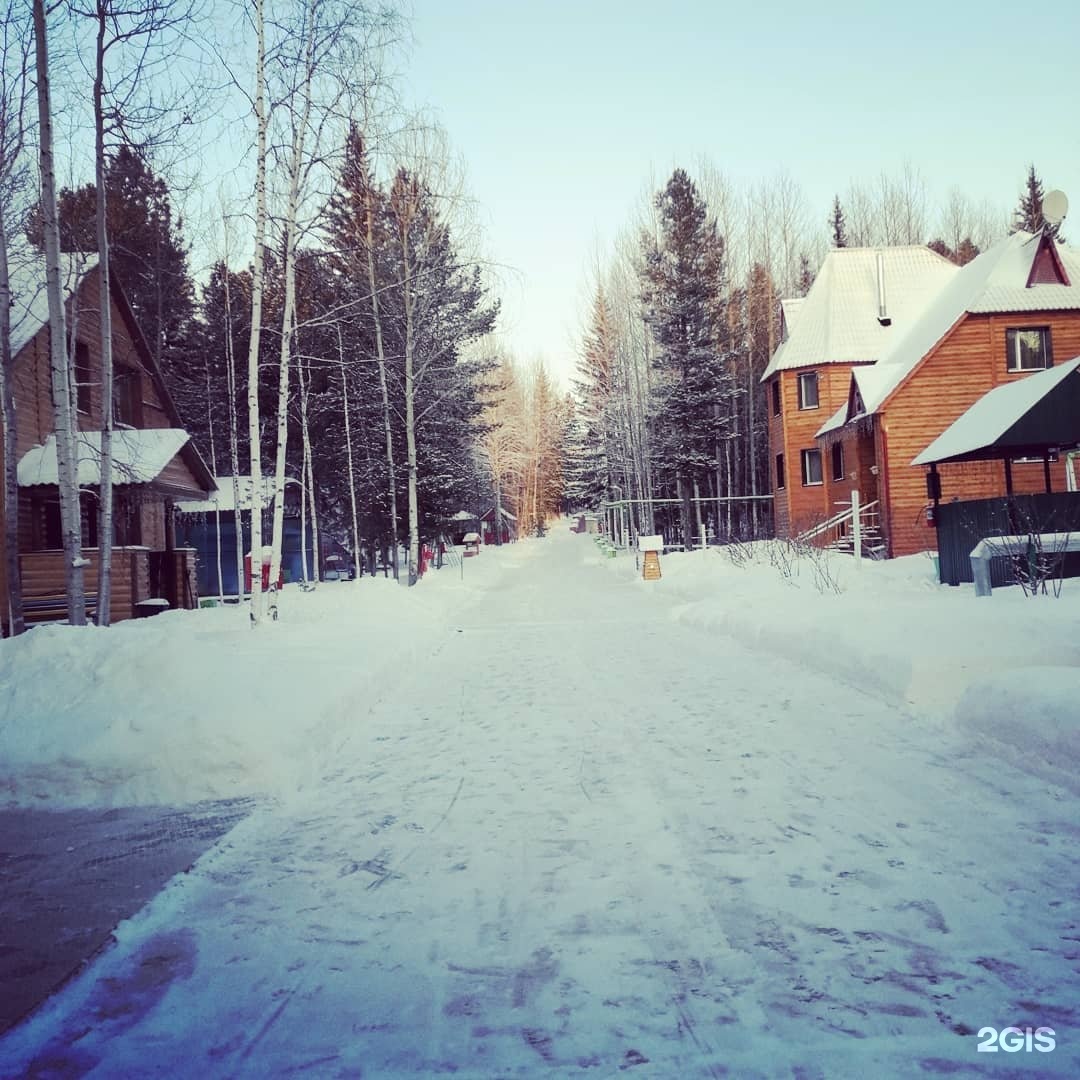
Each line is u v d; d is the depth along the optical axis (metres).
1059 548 12.05
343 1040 2.64
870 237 56.69
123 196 26.95
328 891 3.86
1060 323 24.42
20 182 13.46
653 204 44.62
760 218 51.03
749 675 9.03
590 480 67.31
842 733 6.34
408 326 24.58
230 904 3.75
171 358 33.22
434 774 5.84
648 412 41.12
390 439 25.81
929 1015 2.65
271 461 32.84
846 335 31.92
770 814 4.62
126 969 3.15
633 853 4.16
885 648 7.85
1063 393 14.67
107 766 5.50
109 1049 2.63
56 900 3.82
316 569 25.97
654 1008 2.75
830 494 31.16
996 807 4.57
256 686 6.78
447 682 9.70
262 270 12.55
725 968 2.99
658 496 46.88
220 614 15.73
